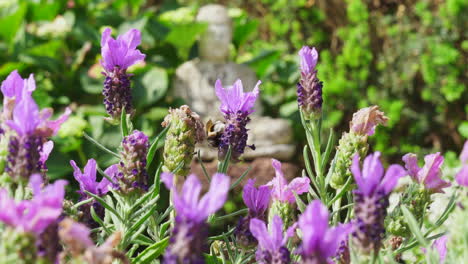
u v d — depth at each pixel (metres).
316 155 1.64
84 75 5.18
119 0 6.64
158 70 5.00
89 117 4.67
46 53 5.25
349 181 1.53
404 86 6.54
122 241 1.37
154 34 5.58
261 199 1.45
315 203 0.88
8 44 5.52
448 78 6.19
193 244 0.87
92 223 1.46
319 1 7.08
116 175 1.39
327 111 6.63
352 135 1.58
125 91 1.63
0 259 0.90
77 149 4.32
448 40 6.27
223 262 1.53
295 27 7.12
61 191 0.91
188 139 1.58
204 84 5.02
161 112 4.75
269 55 5.78
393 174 1.03
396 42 6.56
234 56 6.32
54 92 5.21
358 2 6.57
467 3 6.09
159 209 3.59
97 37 5.56
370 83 6.69
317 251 0.89
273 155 4.25
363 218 1.05
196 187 0.88
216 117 4.91
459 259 1.12
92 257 0.94
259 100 5.30
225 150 1.61
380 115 1.58
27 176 1.13
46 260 0.94
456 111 6.39
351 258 1.09
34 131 1.13
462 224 1.10
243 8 7.56
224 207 3.74
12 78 1.22
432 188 1.50
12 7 5.90
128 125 1.62
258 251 1.12
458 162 5.68
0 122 1.19
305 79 1.64
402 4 6.64
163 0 7.52
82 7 6.07
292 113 5.65
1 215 0.91
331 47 7.07
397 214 1.49
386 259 1.31
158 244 1.38
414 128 6.47
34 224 0.90
